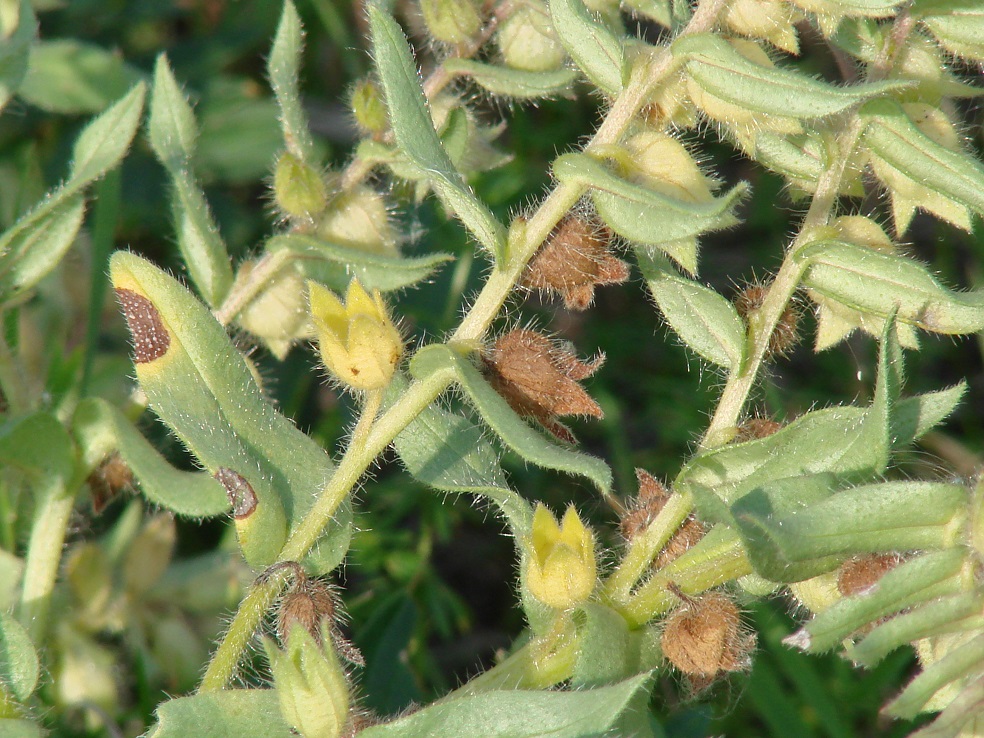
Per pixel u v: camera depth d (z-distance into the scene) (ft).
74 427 0.82
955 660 0.67
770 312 0.76
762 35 0.75
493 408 0.70
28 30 0.83
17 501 0.88
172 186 0.88
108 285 0.98
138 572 0.88
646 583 0.76
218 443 0.74
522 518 0.77
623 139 0.75
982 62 0.78
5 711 0.75
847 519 0.68
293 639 0.68
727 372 0.79
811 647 0.68
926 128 0.76
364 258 0.79
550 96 0.87
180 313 0.74
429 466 0.78
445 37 0.84
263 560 0.74
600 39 0.74
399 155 0.83
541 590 0.72
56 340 0.93
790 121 0.74
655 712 0.87
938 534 0.68
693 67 0.73
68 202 0.82
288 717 0.69
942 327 0.74
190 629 0.89
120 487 0.85
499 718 0.69
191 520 0.96
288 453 0.75
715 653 0.72
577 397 0.74
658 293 0.77
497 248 0.73
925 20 0.77
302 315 0.85
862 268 0.75
